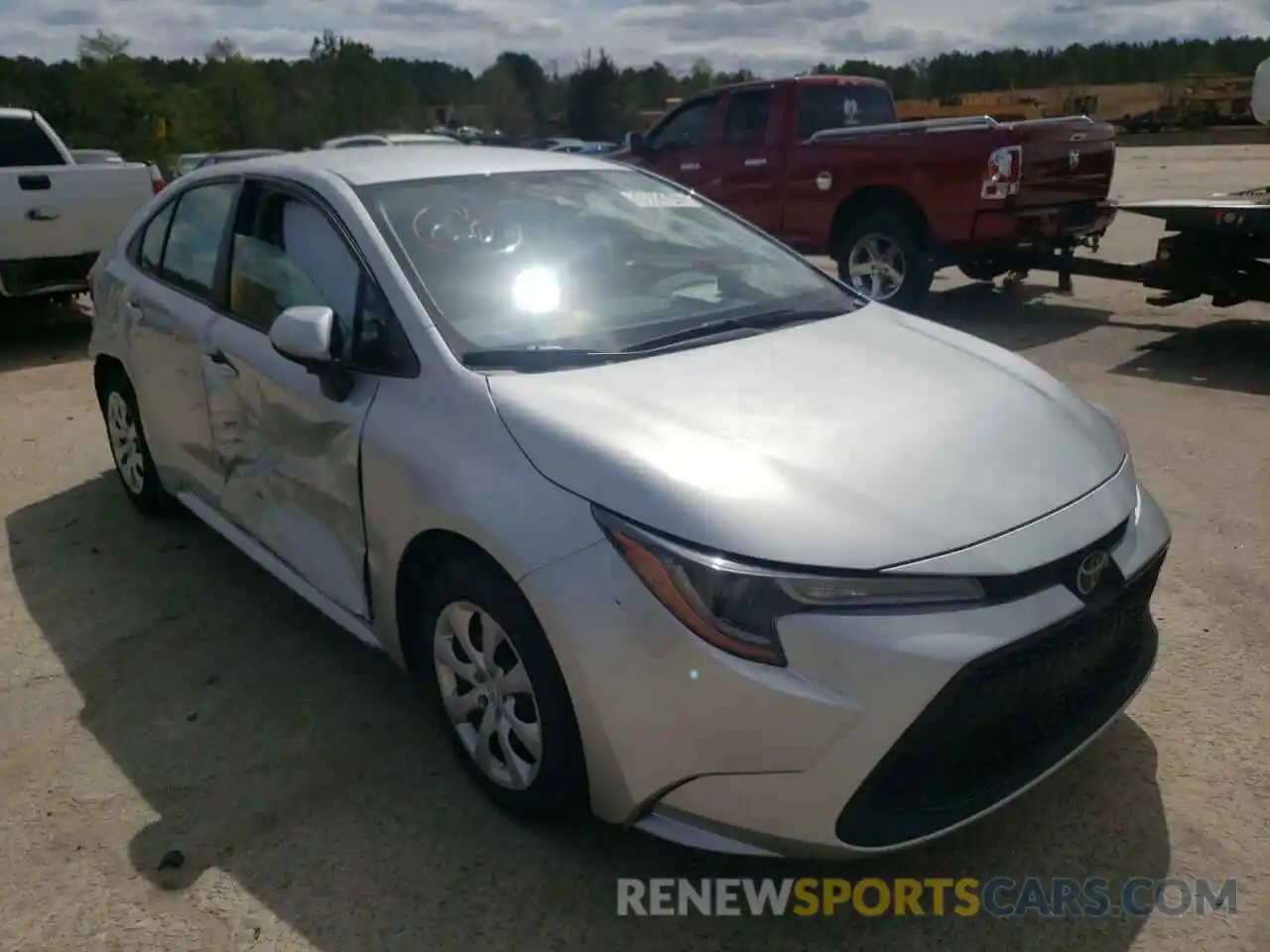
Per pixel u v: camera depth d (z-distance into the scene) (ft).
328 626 13.14
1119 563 8.64
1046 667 8.04
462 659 9.64
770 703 7.45
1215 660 11.71
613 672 7.88
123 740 10.91
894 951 8.15
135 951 8.25
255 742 10.81
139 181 29.14
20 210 27.09
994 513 8.20
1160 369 23.41
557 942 8.26
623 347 10.34
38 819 9.75
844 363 10.33
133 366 14.88
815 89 31.86
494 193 11.93
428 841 9.32
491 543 8.48
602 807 8.48
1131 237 42.78
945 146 27.81
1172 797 9.64
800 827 7.64
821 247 31.40
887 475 8.34
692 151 33.73
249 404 11.97
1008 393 10.06
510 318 10.37
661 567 7.72
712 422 8.86
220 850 9.29
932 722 7.51
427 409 9.55
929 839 7.80
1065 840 9.20
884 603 7.56
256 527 12.51
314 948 8.24
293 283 11.57
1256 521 15.23
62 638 13.01
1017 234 27.53
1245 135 121.19
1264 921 8.28
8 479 18.63
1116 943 8.15
